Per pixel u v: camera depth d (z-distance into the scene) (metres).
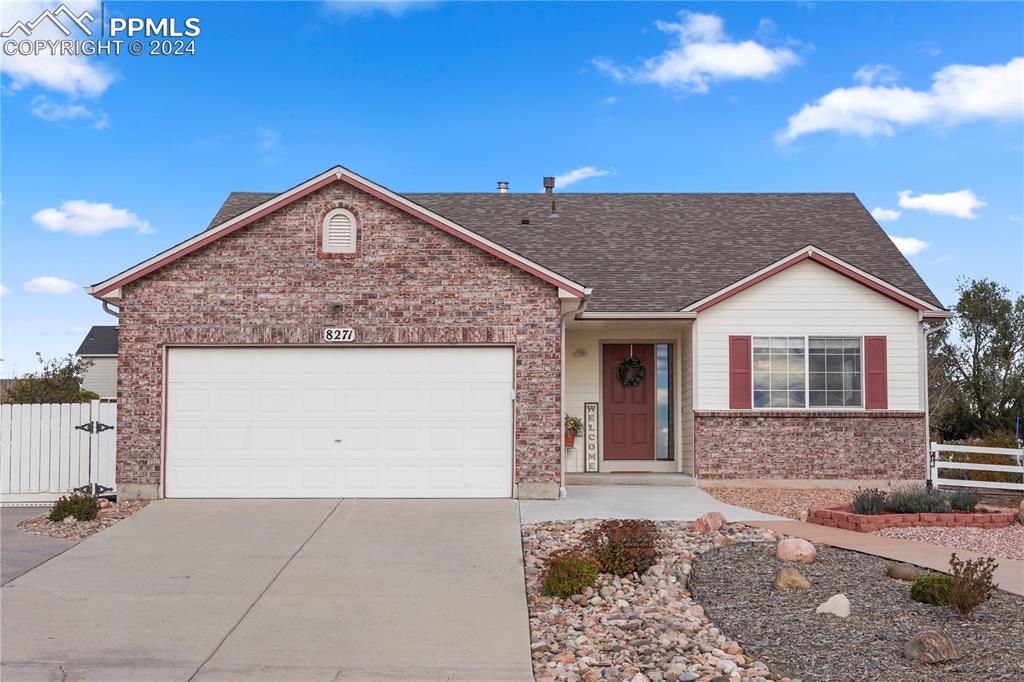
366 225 14.84
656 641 7.99
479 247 14.78
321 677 7.28
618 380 18.69
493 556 10.99
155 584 9.87
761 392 17.16
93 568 10.49
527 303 14.78
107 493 14.95
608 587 9.52
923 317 17.16
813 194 22.50
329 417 14.70
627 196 22.47
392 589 9.69
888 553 10.62
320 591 9.62
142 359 14.64
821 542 11.27
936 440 21.97
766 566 10.10
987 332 30.14
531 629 8.49
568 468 18.30
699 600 9.07
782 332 17.20
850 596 8.97
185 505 14.05
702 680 7.06
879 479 16.91
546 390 14.70
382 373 14.76
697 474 16.88
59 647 7.94
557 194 22.72
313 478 14.62
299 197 14.80
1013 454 16.52
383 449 14.67
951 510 13.16
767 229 20.66
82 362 26.53
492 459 14.70
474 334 14.71
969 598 8.23
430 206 22.03
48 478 14.85
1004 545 11.28
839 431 16.97
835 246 19.83
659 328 18.47
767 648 7.71
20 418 14.92
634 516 13.09
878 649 7.59
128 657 7.71
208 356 14.76
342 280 14.77
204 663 7.58
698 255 19.42
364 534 12.10
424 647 7.99
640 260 19.19
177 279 14.73
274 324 14.70
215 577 10.13
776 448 16.92
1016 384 28.50
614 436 18.59
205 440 14.62
